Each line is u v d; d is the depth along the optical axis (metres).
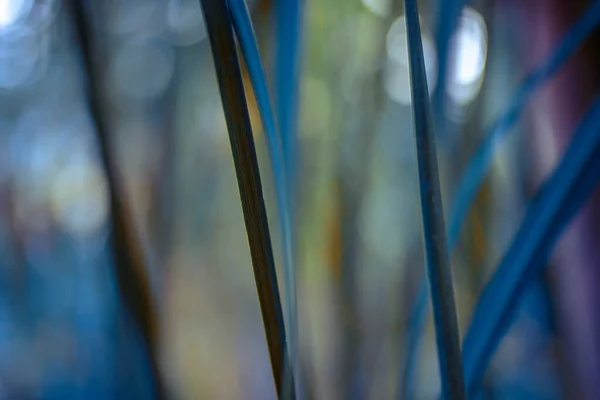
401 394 0.59
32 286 1.72
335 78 1.00
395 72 1.04
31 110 1.98
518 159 1.00
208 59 1.17
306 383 0.60
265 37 0.69
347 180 0.97
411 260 0.91
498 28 0.97
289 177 0.60
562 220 0.56
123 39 1.09
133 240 0.61
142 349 0.62
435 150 0.47
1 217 1.80
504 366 1.15
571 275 1.06
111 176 0.61
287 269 0.47
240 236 1.68
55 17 0.96
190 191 1.43
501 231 0.95
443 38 0.68
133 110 0.97
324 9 1.00
